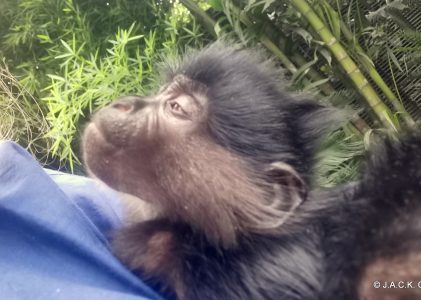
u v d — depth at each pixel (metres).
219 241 0.15
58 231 0.14
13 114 0.32
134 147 0.16
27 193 0.15
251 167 0.15
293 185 0.15
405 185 0.13
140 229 0.16
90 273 0.14
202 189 0.15
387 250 0.12
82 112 0.31
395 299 0.12
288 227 0.15
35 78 0.36
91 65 0.31
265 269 0.15
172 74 0.18
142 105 0.17
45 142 0.36
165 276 0.15
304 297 0.14
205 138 0.16
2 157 0.16
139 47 0.34
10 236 0.14
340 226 0.14
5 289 0.13
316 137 0.16
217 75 0.16
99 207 0.17
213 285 0.15
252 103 0.16
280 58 0.28
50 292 0.13
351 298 0.12
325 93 0.28
